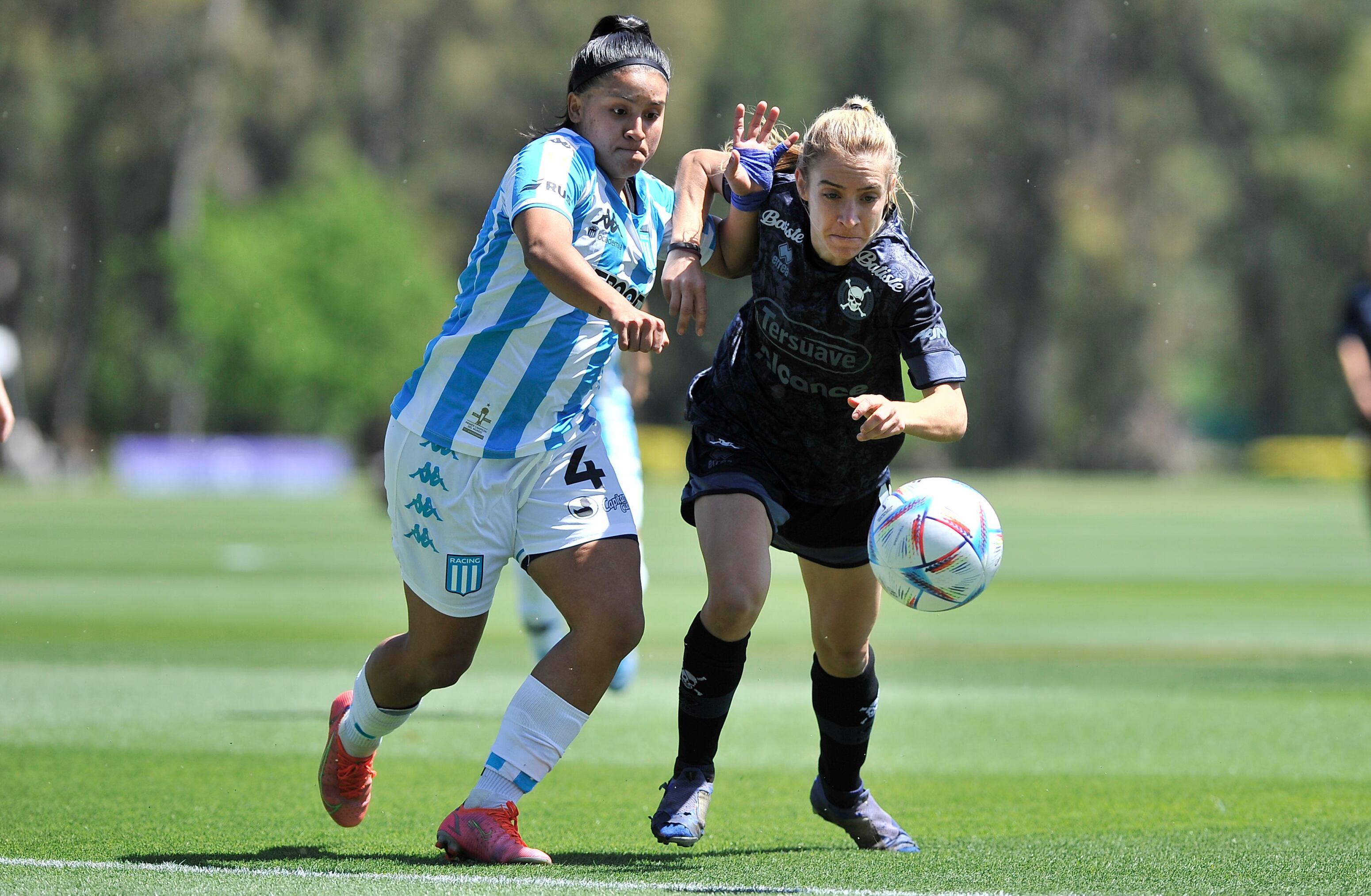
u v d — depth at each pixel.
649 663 35.66
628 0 180.00
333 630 40.66
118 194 168.88
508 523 16.05
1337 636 41.69
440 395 16.08
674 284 16.39
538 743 15.91
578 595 15.90
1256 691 31.17
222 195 175.75
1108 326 174.50
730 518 16.52
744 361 17.08
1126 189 169.38
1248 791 20.77
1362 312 45.09
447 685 16.58
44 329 174.50
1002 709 28.83
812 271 16.14
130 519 96.25
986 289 179.75
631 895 13.93
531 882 14.48
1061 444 191.50
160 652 35.84
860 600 17.02
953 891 14.45
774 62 181.62
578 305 14.78
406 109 182.38
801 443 16.78
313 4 174.75
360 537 79.81
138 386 185.12
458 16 179.62
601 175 15.93
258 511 107.44
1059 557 71.12
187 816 18.41
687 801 16.56
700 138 179.38
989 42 171.88
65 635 39.12
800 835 17.97
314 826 17.91
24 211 162.50
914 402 16.06
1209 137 174.50
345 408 178.75
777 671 34.41
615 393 24.98
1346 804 19.70
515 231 15.27
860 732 17.12
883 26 176.88
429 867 15.48
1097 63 170.38
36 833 17.27
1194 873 15.41
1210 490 157.38
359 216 174.62
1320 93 182.12
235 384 174.62
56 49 157.75
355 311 175.00
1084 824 18.48
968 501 15.98
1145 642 40.31
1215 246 186.75
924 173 173.12
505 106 181.38
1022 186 173.50
